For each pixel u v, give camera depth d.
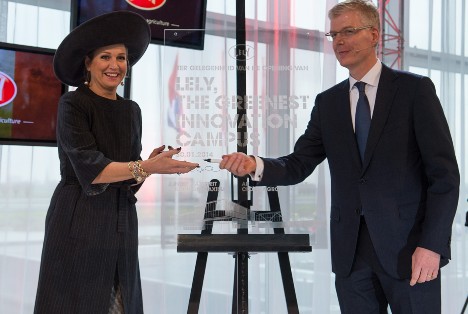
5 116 2.75
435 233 1.87
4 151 3.03
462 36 3.99
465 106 4.00
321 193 2.10
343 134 2.06
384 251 1.96
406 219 1.96
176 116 2.01
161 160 1.90
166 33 2.00
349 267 2.03
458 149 3.97
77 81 2.25
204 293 3.40
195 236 2.02
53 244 1.99
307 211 2.07
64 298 1.97
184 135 2.01
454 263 3.94
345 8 2.03
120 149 2.06
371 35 2.03
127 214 2.08
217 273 3.41
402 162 1.96
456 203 1.88
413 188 1.97
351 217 2.04
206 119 2.02
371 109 2.04
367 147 1.99
